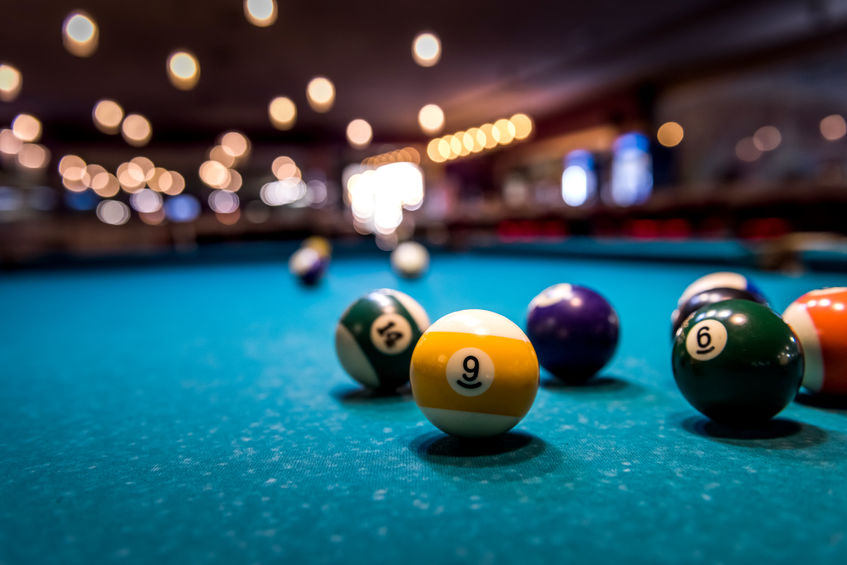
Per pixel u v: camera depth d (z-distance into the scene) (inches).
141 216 168.4
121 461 11.4
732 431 11.9
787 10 71.5
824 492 9.0
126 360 21.5
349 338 15.0
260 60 86.2
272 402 15.3
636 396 14.7
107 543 8.1
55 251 96.0
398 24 73.1
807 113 124.4
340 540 7.9
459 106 119.9
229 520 8.7
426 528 8.2
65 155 130.7
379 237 105.0
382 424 13.1
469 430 11.0
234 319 30.2
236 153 132.1
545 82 102.3
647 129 102.8
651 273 45.6
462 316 11.5
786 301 27.2
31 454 11.9
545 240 77.3
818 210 52.7
